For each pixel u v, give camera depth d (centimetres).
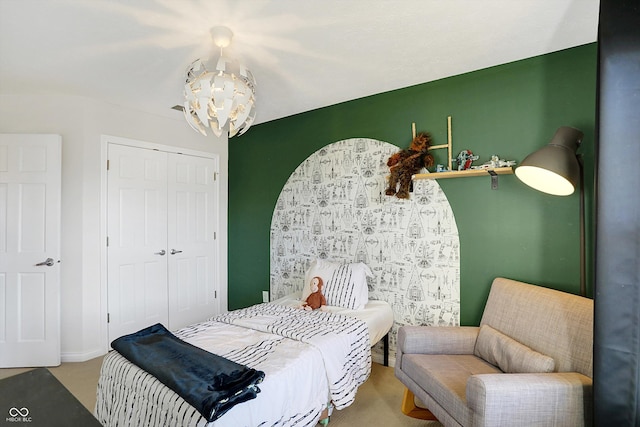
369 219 292
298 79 256
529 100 222
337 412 209
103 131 304
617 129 121
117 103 308
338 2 164
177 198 361
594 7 168
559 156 167
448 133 252
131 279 323
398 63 230
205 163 387
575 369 155
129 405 144
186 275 368
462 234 247
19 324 271
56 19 177
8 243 269
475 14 174
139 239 329
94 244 298
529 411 133
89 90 277
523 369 160
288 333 192
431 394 170
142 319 329
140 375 145
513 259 227
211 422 117
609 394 120
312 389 164
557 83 213
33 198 273
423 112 264
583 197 203
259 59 223
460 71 243
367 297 270
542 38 198
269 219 365
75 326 289
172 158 357
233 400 125
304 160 335
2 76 249
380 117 286
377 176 288
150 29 188
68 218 288
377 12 172
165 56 219
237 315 227
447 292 253
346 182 306
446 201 254
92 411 211
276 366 154
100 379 167
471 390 140
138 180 329
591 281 201
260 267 374
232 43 203
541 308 181
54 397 108
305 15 175
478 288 240
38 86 269
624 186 120
